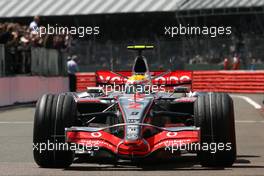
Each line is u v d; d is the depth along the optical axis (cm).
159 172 2973
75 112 3152
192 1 12356
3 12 13362
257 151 3919
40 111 3069
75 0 13325
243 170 3028
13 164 3328
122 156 2936
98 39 13038
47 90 8962
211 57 12112
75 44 12650
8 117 6456
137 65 3659
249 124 5741
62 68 9500
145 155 2933
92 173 2947
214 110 3034
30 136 4828
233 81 11025
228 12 11938
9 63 7775
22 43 8162
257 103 8231
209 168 3103
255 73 10738
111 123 3453
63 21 13412
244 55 11962
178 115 3300
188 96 3566
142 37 13062
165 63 12219
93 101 3344
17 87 8012
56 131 3047
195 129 2998
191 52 12175
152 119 3262
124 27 13212
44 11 13212
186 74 3822
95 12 12925
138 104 3219
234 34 12212
